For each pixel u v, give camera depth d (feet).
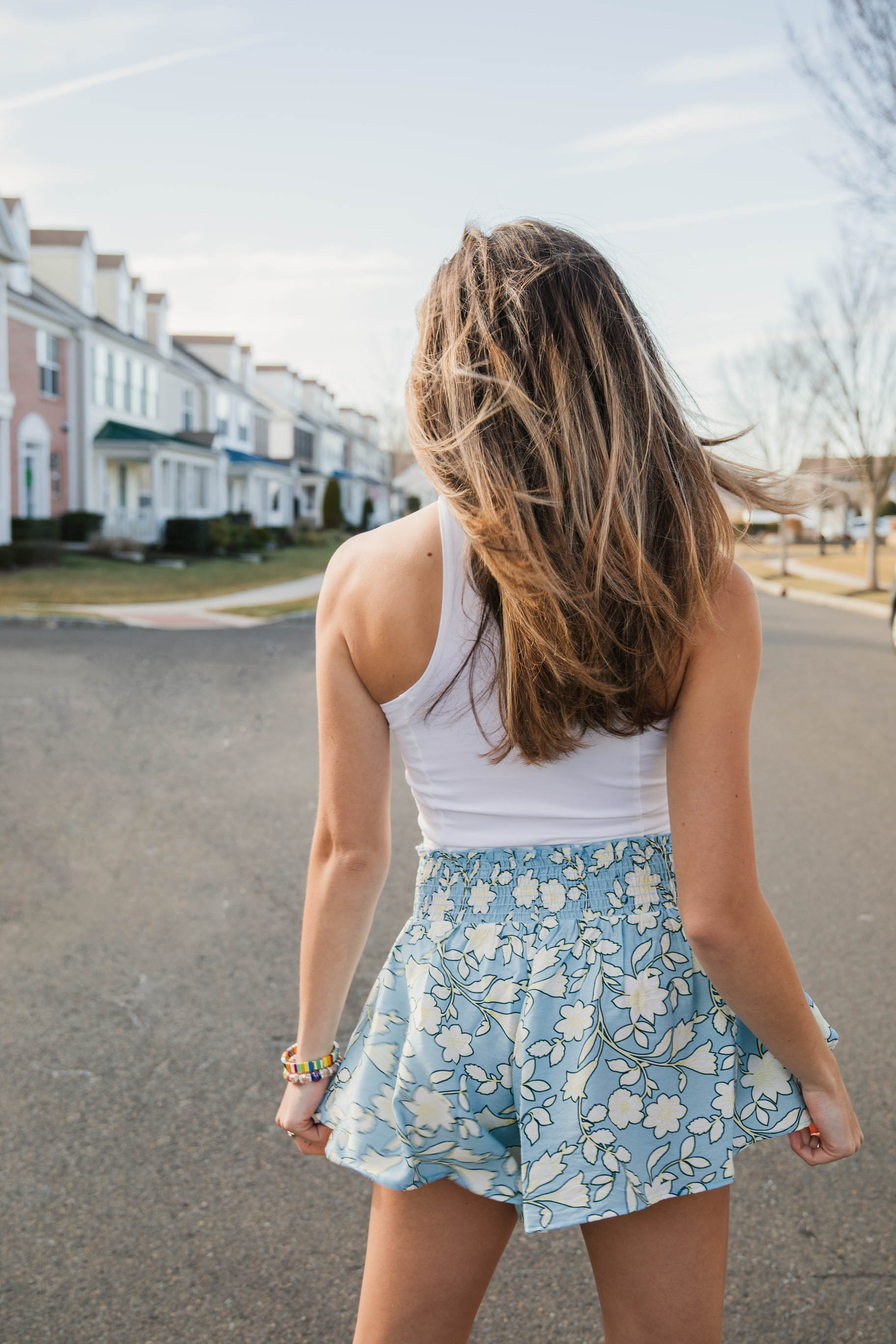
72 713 24.23
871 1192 7.32
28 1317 6.21
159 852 14.94
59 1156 7.77
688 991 3.59
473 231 3.69
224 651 35.73
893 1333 6.03
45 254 95.25
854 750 21.94
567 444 3.23
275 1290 6.44
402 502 248.52
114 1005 10.20
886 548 132.26
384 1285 3.73
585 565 3.21
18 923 12.27
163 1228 7.00
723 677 3.34
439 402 3.52
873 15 37.29
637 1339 3.66
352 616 3.59
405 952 3.79
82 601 55.47
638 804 3.62
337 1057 4.00
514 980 3.54
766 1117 3.61
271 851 15.08
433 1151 3.61
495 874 3.64
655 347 3.57
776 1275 6.51
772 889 13.34
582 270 3.41
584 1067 3.49
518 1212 3.82
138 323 112.68
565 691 3.31
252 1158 7.77
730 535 3.40
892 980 10.60
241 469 142.41
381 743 3.74
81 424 94.99
